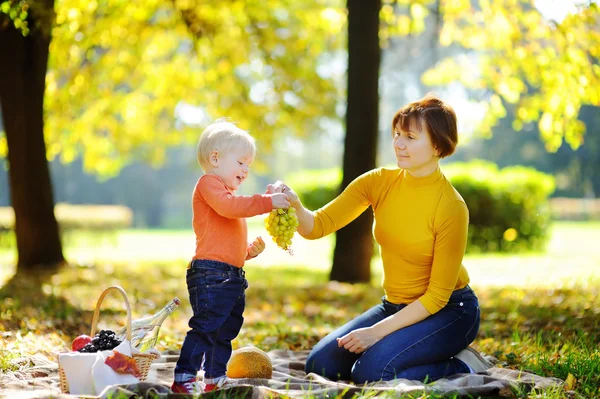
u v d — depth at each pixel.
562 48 11.69
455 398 4.00
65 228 24.92
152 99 17.75
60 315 7.50
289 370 5.10
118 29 14.30
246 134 4.51
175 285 11.44
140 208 56.03
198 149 4.49
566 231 30.23
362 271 11.98
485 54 14.32
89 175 54.59
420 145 4.57
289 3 15.38
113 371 4.04
